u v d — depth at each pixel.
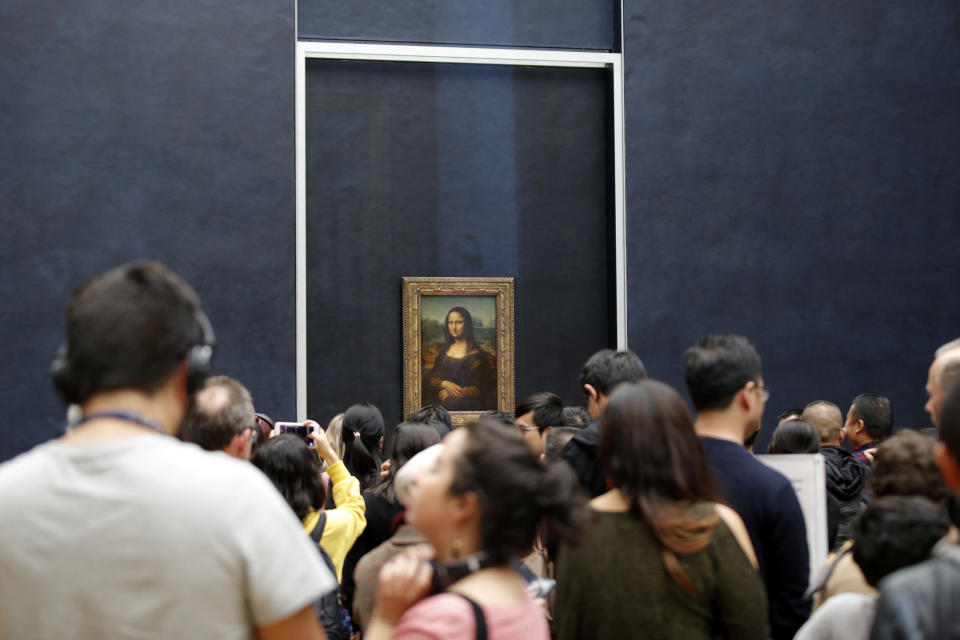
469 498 2.10
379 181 10.16
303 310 9.59
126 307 1.94
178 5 9.48
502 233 10.38
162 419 2.00
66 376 1.97
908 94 10.67
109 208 9.25
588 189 10.55
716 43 10.36
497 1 10.36
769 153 10.38
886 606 1.64
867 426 6.77
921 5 10.75
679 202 10.20
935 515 2.64
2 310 9.01
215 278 9.38
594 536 2.75
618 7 10.38
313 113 10.05
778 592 3.32
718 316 10.19
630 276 10.06
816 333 10.34
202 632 1.82
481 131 10.38
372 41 10.10
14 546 1.82
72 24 9.29
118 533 1.81
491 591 2.07
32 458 1.92
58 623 1.80
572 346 10.44
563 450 4.41
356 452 6.05
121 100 9.33
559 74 10.53
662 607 2.66
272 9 9.64
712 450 3.43
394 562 2.20
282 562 1.89
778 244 10.34
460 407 10.11
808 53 10.52
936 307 10.57
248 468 1.96
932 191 10.65
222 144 9.48
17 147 9.13
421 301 10.11
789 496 3.33
